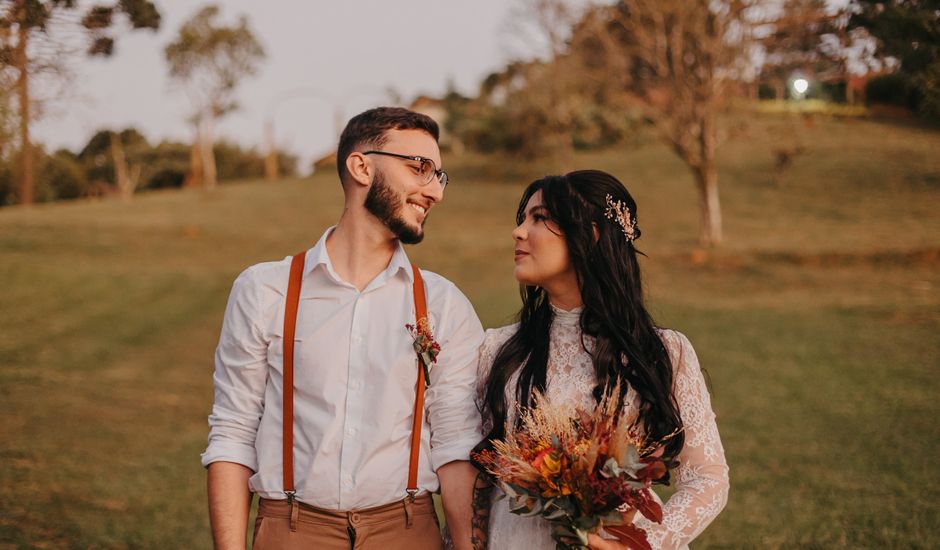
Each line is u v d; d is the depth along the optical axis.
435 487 2.31
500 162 35.16
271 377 2.25
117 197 38.53
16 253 19.84
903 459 6.28
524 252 2.34
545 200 2.30
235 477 2.20
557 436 2.02
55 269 17.84
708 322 12.56
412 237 2.32
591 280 2.29
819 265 17.98
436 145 2.36
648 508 1.95
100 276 17.50
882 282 15.85
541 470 1.97
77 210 28.64
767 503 5.38
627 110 35.00
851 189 26.06
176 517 5.28
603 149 35.94
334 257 2.33
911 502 5.26
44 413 8.32
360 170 2.29
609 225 2.30
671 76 20.09
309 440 2.19
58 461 6.51
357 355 2.23
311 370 2.21
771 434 7.20
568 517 1.98
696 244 21.06
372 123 2.31
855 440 6.89
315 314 2.25
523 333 2.42
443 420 2.33
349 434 2.19
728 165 30.17
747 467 6.26
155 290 16.69
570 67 25.69
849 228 21.95
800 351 10.53
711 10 19.08
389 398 2.22
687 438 2.26
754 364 9.96
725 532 4.84
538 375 2.33
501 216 27.23
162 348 12.54
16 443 7.00
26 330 13.16
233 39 33.50
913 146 29.83
